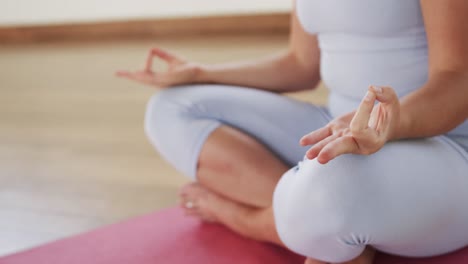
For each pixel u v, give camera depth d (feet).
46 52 16.14
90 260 4.66
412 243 3.68
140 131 8.82
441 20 3.55
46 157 8.11
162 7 16.48
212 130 4.52
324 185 3.42
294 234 3.62
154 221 5.23
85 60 14.64
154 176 7.00
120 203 6.33
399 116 3.30
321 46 4.42
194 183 4.88
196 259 4.50
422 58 3.92
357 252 3.67
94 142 8.54
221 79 4.94
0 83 13.24
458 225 3.69
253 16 15.43
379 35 3.93
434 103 3.48
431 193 3.51
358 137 3.12
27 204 6.57
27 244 5.64
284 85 5.07
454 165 3.64
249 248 4.57
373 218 3.43
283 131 4.61
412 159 3.50
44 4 17.85
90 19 17.48
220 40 14.93
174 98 4.69
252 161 4.42
